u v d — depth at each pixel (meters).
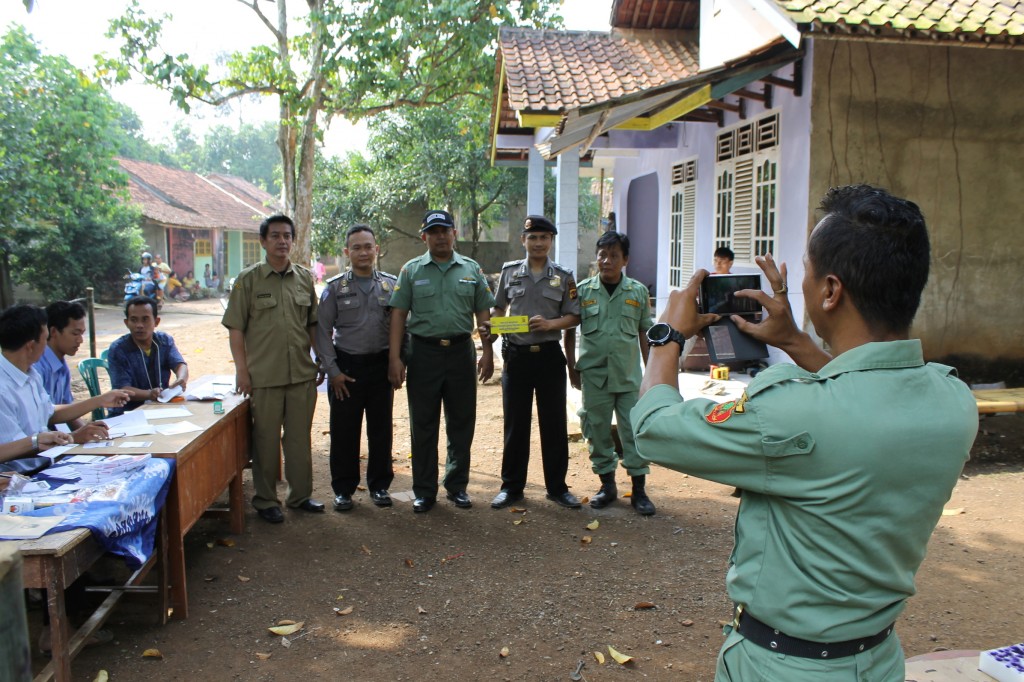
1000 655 2.33
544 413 5.38
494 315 5.52
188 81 14.10
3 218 17.11
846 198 1.53
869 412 1.40
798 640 1.45
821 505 1.40
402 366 5.25
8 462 3.76
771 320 1.89
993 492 5.59
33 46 17.98
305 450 5.25
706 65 9.35
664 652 3.51
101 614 3.39
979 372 7.51
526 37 10.52
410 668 3.38
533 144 11.18
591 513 5.28
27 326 3.87
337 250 21.75
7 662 1.13
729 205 8.85
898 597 1.47
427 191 20.42
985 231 7.32
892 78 6.98
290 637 3.64
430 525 5.07
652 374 1.67
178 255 28.42
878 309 1.46
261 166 62.00
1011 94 7.16
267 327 4.98
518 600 4.02
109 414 5.19
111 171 19.75
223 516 4.96
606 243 5.17
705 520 5.13
